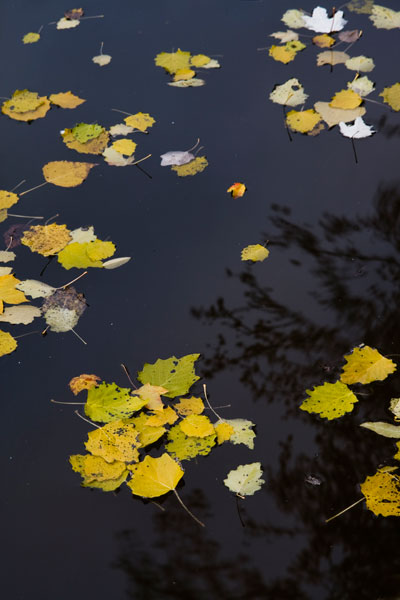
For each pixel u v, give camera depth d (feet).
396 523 5.44
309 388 6.49
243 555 5.29
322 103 9.85
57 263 7.93
